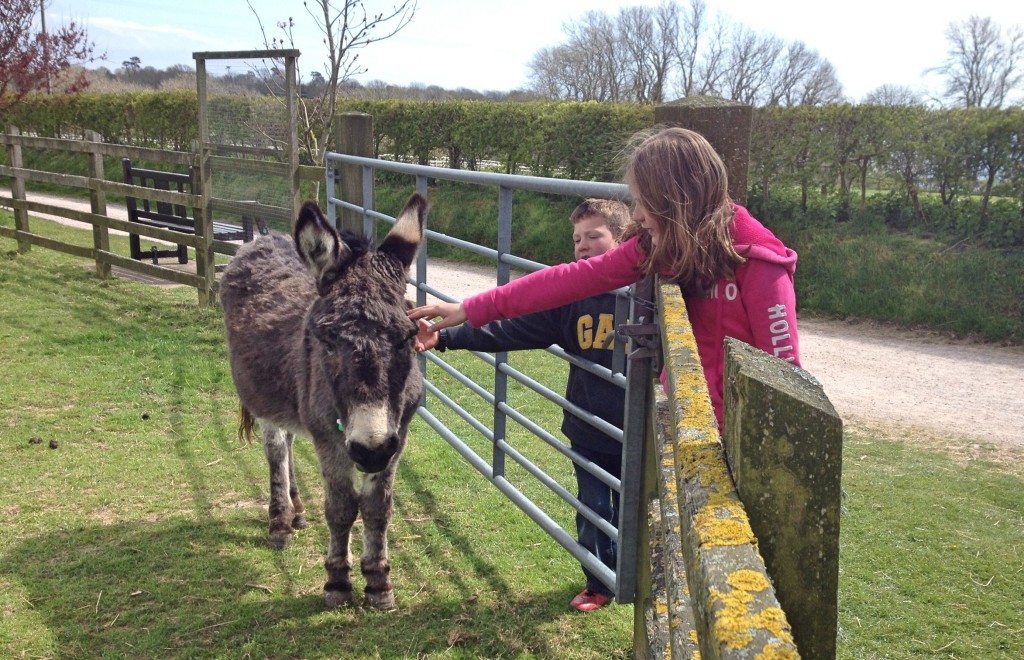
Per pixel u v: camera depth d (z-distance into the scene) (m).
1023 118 9.27
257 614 3.39
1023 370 7.66
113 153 9.73
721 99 2.54
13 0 15.23
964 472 5.06
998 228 9.53
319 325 2.88
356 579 3.71
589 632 3.27
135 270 9.55
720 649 0.83
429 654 3.12
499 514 4.36
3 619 3.27
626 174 2.40
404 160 16.78
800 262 10.57
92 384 6.27
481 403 6.26
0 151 25.03
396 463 3.44
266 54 7.42
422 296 5.02
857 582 3.64
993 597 3.52
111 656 3.06
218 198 8.47
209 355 7.18
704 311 2.28
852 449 5.50
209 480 4.74
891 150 10.30
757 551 0.96
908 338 8.91
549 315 3.39
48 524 4.11
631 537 2.87
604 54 23.19
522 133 14.62
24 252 11.67
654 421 2.22
